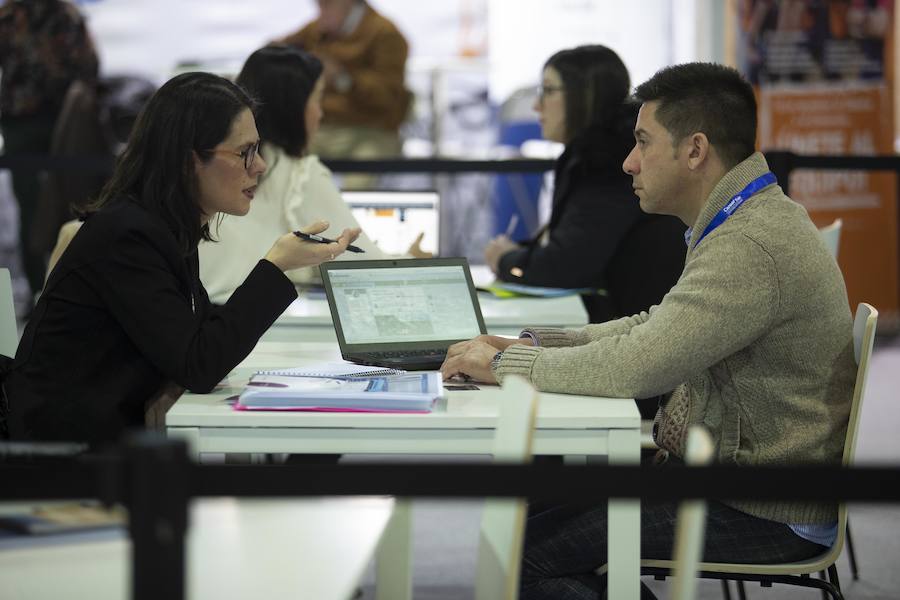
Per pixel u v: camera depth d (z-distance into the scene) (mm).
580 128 5582
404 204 6055
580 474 1937
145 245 3373
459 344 3645
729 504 3273
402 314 3863
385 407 3072
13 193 9594
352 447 3059
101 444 3326
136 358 3441
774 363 3242
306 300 5180
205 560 2191
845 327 3283
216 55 11906
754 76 9688
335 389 3201
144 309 3332
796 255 3180
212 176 3467
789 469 1938
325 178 5254
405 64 10156
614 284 5426
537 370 3352
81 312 3387
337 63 10016
